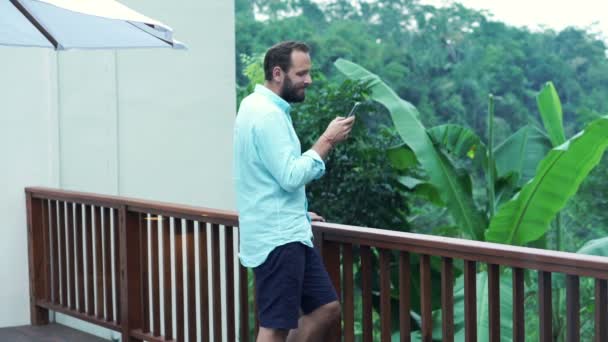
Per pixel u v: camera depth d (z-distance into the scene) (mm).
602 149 7133
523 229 7641
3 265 5465
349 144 10992
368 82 10523
